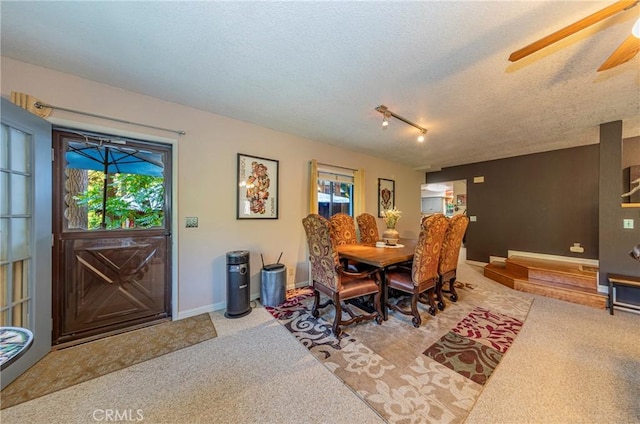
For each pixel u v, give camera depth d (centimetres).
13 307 161
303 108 253
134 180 231
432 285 248
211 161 265
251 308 268
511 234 462
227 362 173
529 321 237
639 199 327
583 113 260
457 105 242
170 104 239
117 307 221
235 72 189
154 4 126
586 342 198
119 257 223
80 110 196
